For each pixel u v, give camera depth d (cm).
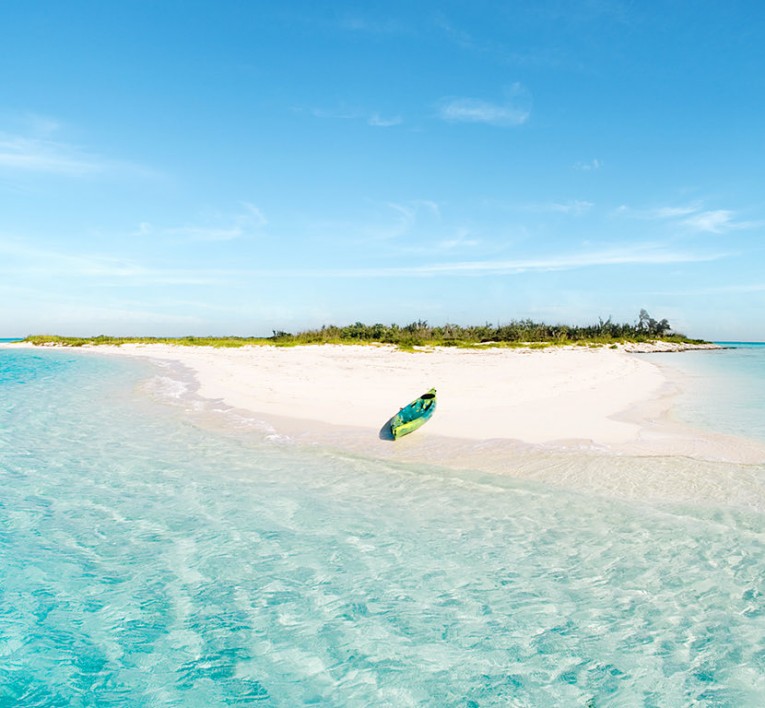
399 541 844
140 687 534
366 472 1188
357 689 530
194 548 820
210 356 4534
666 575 734
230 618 646
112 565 769
